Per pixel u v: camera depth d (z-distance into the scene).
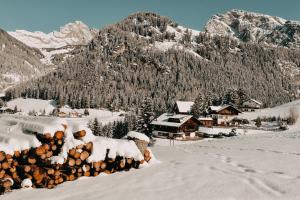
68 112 171.25
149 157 15.87
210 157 18.95
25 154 11.98
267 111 139.75
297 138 29.55
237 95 154.62
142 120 88.31
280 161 16.36
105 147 13.71
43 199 10.32
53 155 12.71
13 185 11.75
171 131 85.25
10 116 17.86
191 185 11.43
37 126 12.74
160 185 11.56
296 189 10.53
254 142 28.34
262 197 9.85
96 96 193.38
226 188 10.91
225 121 109.38
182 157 19.20
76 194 10.82
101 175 13.56
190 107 125.31
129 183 11.98
